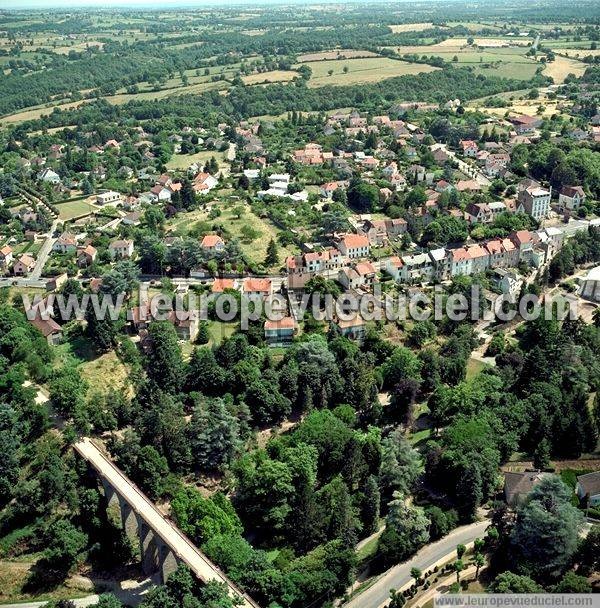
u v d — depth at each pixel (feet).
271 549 623.36
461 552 570.46
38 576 620.49
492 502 640.17
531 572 533.14
